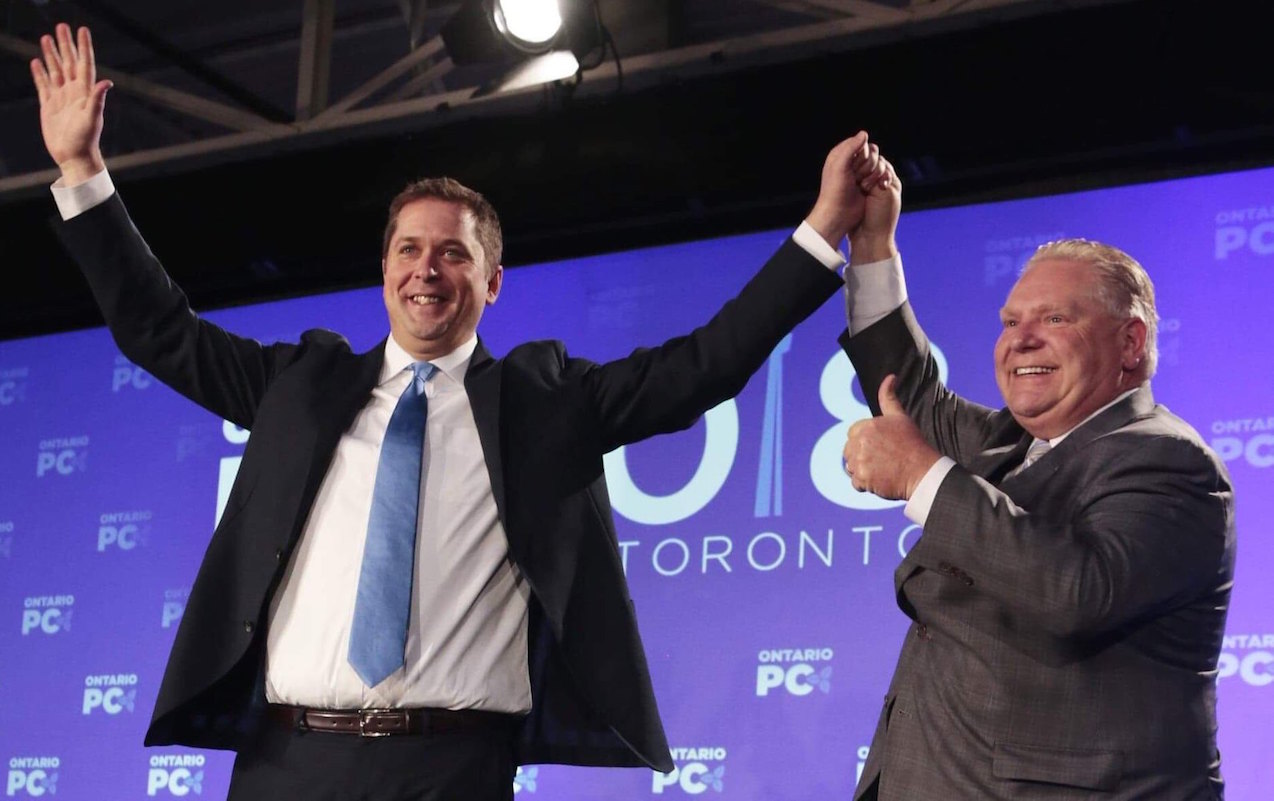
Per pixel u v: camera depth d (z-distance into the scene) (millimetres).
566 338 4270
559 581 2303
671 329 4176
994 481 2217
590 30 4055
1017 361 2172
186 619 2303
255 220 4527
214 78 4969
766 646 3742
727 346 2406
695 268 4207
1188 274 3637
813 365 3916
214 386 2518
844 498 3787
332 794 2221
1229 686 3268
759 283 2420
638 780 3750
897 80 3873
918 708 2074
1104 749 1938
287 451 2393
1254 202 3639
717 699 3740
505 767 2312
